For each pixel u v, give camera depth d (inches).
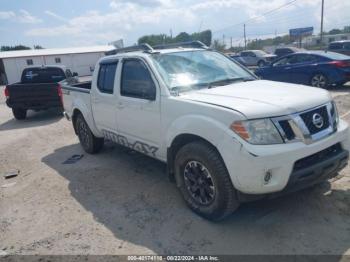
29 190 197.8
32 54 1750.7
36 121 425.4
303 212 144.2
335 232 129.3
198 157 137.2
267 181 120.6
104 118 211.0
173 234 137.6
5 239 147.0
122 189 184.9
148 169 211.3
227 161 124.7
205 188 141.1
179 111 146.3
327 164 131.1
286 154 119.3
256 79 185.0
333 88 482.6
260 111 122.4
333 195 155.0
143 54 175.6
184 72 171.3
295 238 127.9
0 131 380.2
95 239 139.6
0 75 1680.6
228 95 143.3
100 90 210.7
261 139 120.2
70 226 151.7
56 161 247.3
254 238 130.0
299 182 126.1
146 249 130.0
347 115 301.7
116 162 229.0
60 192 189.2
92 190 187.5
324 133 131.7
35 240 143.6
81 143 260.2
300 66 492.1
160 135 161.9
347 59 458.9
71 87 251.1
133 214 156.5
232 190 130.0
